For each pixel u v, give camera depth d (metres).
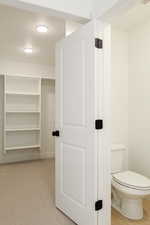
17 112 4.12
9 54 3.68
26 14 2.08
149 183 1.87
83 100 1.68
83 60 1.68
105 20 1.60
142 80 2.46
